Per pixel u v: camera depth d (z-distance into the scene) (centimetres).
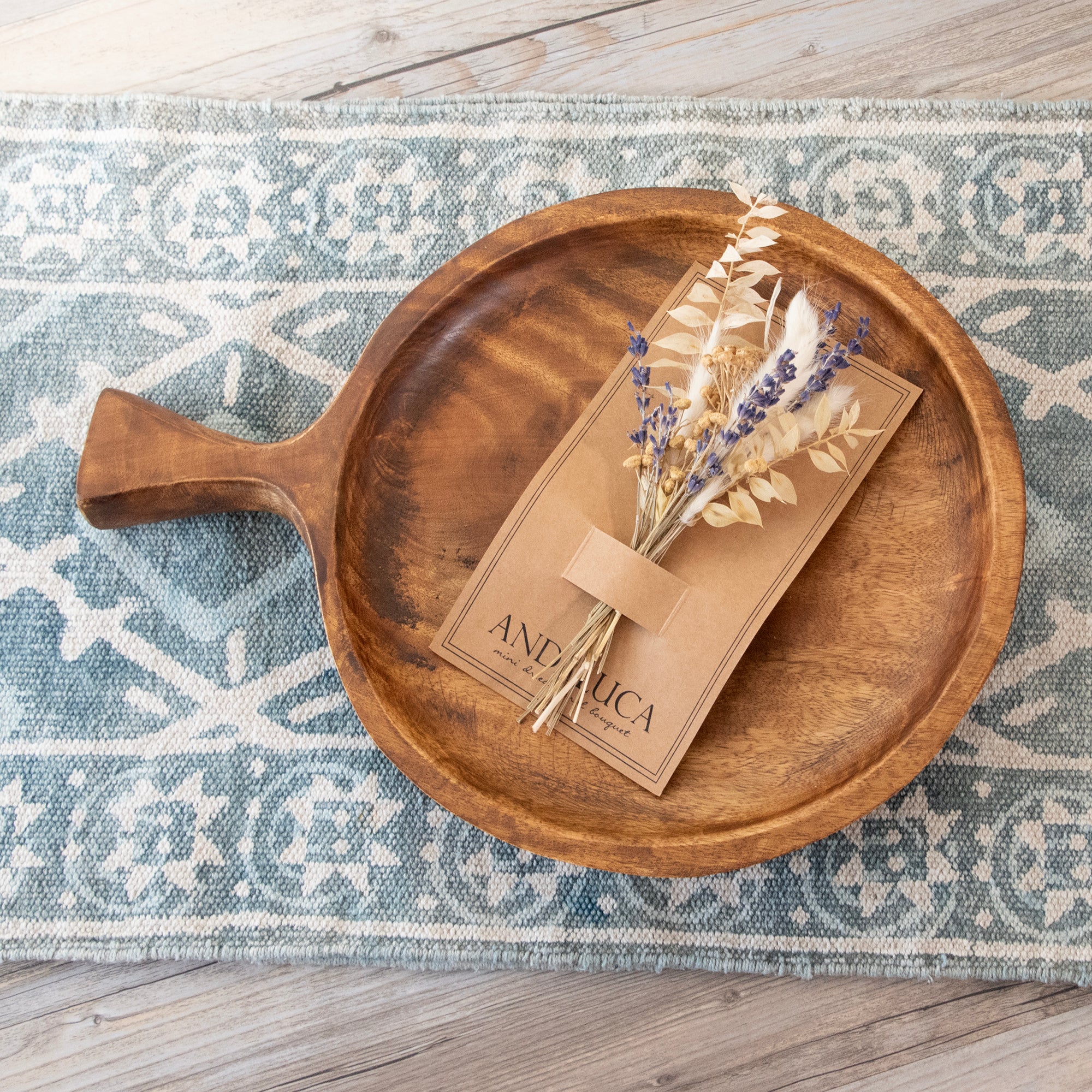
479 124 114
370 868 103
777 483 82
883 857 103
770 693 88
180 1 119
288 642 107
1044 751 103
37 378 111
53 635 107
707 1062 103
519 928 102
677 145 113
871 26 117
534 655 89
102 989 105
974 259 111
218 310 112
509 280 94
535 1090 103
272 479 90
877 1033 103
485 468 93
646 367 83
